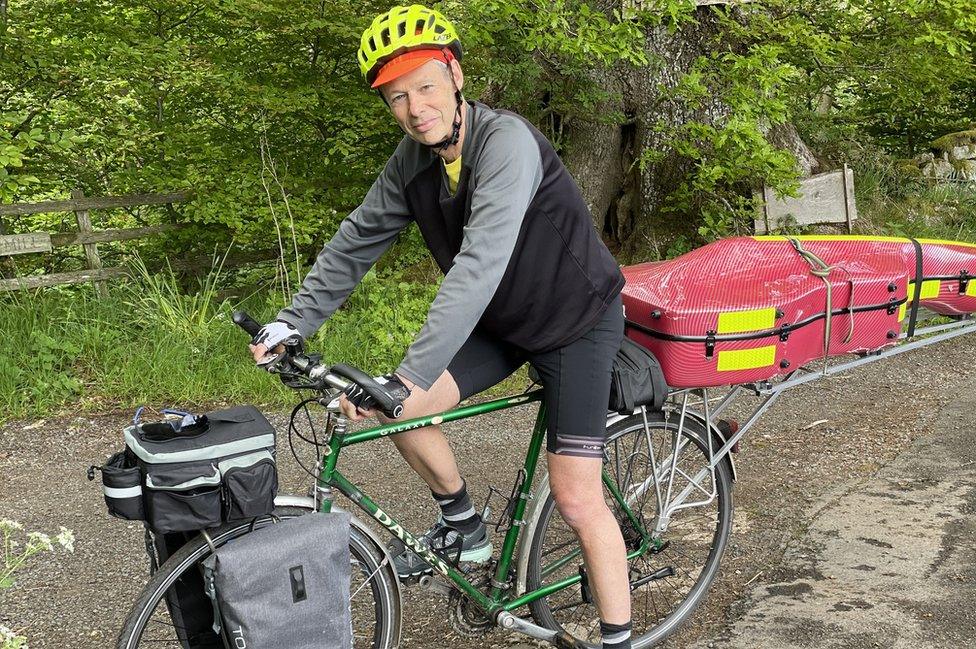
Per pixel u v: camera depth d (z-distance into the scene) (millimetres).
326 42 6871
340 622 2135
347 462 4438
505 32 6398
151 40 6723
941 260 2959
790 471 4305
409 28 2045
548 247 2219
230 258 7430
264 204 6934
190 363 5742
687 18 6391
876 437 4738
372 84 2100
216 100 7230
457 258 2078
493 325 2336
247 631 2029
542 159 2197
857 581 3213
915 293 2889
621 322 2398
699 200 7863
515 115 2195
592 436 2350
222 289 7145
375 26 2078
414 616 3059
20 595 3238
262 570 2031
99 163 7691
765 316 2537
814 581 3225
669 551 3402
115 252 7754
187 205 6930
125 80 6926
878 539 3533
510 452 4629
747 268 2646
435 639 2918
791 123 9070
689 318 2480
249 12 6586
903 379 5758
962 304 3002
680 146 7000
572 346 2316
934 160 10031
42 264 7598
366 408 2047
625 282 2451
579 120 7852
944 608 3010
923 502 3875
